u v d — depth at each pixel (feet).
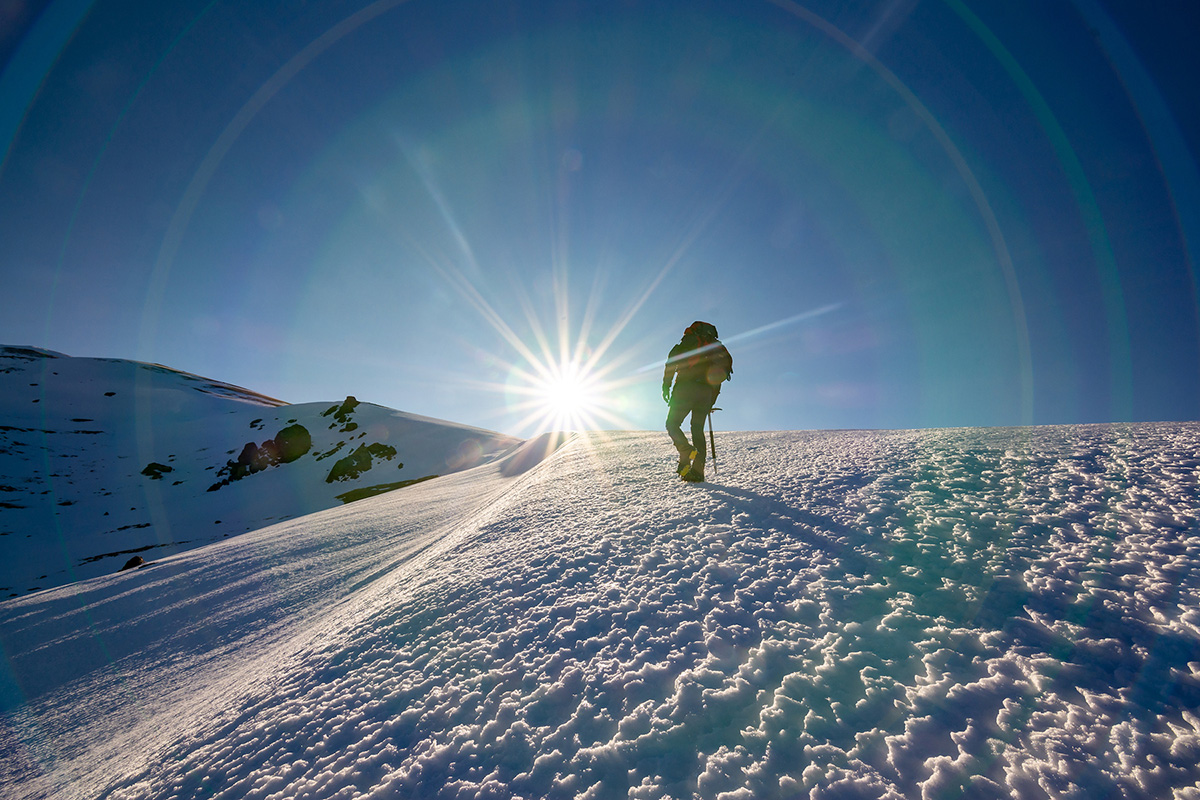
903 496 10.12
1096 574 6.34
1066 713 4.39
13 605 45.11
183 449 197.57
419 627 8.79
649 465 19.58
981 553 7.36
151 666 23.54
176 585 40.14
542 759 4.94
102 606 38.09
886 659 5.42
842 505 10.16
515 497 19.40
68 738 16.01
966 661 5.21
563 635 7.12
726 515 10.77
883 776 4.10
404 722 6.04
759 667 5.61
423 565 13.79
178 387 303.68
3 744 16.80
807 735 4.60
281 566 38.42
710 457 19.04
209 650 23.66
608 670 6.08
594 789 4.47
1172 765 3.76
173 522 135.74
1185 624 5.17
